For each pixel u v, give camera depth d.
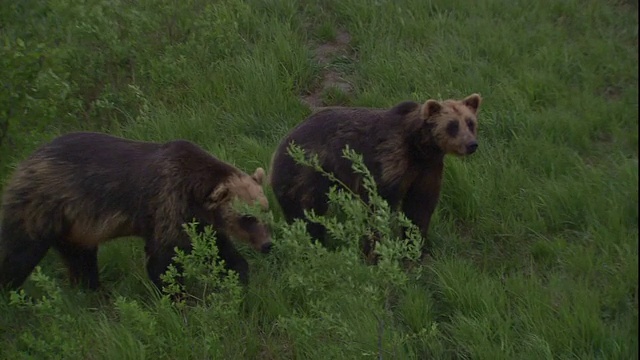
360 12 15.51
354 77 14.18
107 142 9.47
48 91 11.81
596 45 14.20
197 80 13.73
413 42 14.79
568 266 9.70
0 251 9.40
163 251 9.16
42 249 9.40
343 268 7.18
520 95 12.88
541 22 15.30
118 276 10.34
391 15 15.43
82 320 8.91
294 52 14.40
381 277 6.98
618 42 14.47
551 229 10.54
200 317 8.53
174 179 9.11
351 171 10.04
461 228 10.83
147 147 9.46
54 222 9.29
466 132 9.59
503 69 13.74
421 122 9.70
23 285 9.84
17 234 9.30
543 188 11.02
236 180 9.20
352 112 10.28
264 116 13.01
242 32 15.08
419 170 9.93
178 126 12.48
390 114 10.00
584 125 12.18
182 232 9.12
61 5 13.85
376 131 9.95
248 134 12.77
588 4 15.73
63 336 8.22
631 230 10.04
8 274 9.42
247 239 9.17
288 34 14.76
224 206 9.12
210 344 7.97
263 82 13.48
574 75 13.77
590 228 10.15
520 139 11.88
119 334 8.52
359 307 8.43
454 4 15.83
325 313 7.69
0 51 11.31
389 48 14.38
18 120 11.03
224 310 8.41
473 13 15.59
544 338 8.38
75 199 9.20
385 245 6.99
